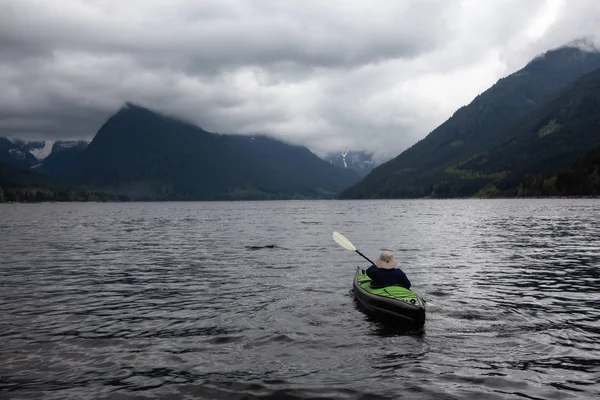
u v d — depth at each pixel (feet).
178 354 32.01
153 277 63.93
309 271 68.08
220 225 202.18
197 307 45.57
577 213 246.47
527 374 27.96
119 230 170.30
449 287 53.83
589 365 29.37
